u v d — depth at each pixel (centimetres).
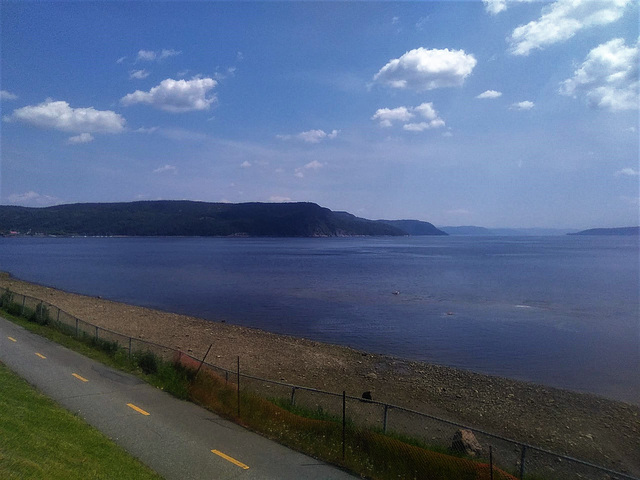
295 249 15550
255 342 2680
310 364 2241
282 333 3080
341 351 2528
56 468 764
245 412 1159
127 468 853
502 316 3712
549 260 10594
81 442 927
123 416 1132
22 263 9012
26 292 4356
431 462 887
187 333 2855
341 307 4138
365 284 5856
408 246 19225
